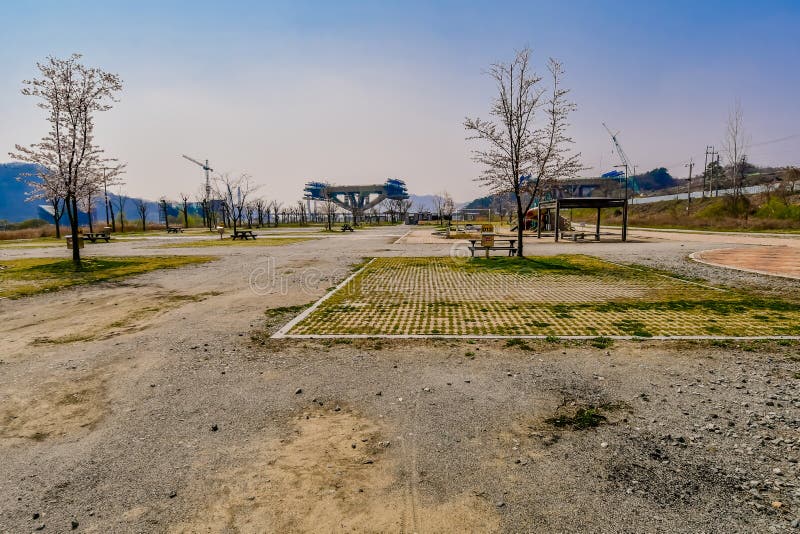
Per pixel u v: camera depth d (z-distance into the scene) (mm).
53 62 15727
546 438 3646
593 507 2809
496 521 2697
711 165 80250
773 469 3156
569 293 9773
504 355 5641
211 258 18281
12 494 3043
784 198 45844
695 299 8828
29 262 17297
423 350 5891
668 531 2590
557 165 16812
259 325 7309
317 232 46906
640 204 77312
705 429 3729
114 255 20172
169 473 3264
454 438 3676
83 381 5023
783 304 8258
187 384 4898
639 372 5000
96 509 2883
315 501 2918
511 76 15984
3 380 5066
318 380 4949
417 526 2662
